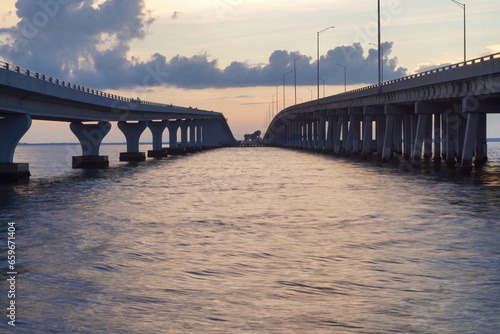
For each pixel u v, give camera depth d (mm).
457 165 87375
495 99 66125
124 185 63438
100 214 38781
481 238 28328
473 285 19469
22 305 17609
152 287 19547
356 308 17078
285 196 49938
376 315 16453
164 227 32938
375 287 19328
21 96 61375
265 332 15203
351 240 28219
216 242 28000
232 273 21422
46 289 19406
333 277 20703
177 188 59219
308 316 16406
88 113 90250
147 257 24500
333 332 15156
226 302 17750
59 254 25297
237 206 42938
